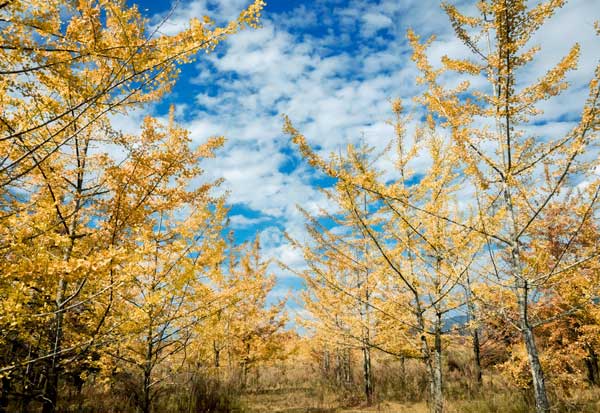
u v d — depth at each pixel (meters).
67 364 4.80
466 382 11.01
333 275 7.93
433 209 5.55
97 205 4.69
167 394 7.73
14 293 2.68
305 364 17.67
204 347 7.00
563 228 7.20
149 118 4.53
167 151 4.45
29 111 3.08
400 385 11.48
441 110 4.64
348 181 4.37
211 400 8.22
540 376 4.02
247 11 2.52
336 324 8.39
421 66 4.76
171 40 2.57
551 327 8.72
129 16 2.75
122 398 7.02
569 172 4.00
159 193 4.62
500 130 4.58
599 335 7.42
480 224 4.61
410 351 6.34
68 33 2.71
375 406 9.43
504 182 4.36
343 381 12.27
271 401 10.59
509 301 5.70
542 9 4.04
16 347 4.53
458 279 4.95
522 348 8.57
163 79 2.80
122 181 4.18
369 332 7.55
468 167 4.61
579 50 4.02
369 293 7.60
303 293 10.02
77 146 4.88
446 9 4.64
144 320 4.55
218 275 5.72
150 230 4.49
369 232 4.99
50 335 4.57
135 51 2.57
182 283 4.53
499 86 4.55
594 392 8.85
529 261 4.38
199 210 5.23
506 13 4.19
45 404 4.45
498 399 8.70
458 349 15.30
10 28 2.49
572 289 6.22
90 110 3.15
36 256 2.84
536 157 4.29
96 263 2.86
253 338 12.23
